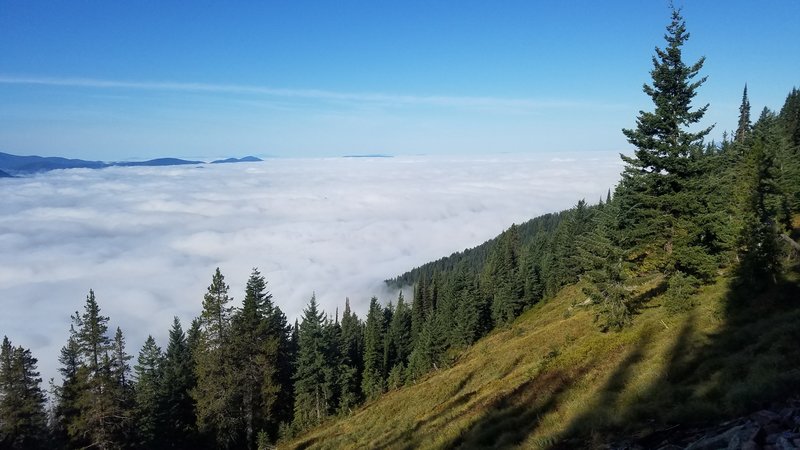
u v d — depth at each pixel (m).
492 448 16.84
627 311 28.28
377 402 53.28
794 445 7.91
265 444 45.03
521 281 84.00
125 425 40.41
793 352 14.00
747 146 45.53
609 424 14.04
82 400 38.66
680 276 26.16
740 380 13.49
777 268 23.75
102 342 40.09
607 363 22.39
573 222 82.50
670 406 13.81
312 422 53.38
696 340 20.33
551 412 18.31
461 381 39.22
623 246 28.86
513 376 29.20
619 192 39.59
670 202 25.97
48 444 41.16
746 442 8.51
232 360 45.84
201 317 45.66
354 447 31.97
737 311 22.14
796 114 69.38
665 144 25.47
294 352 72.75
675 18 24.83
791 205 35.44
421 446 21.83
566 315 47.44
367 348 70.12
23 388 40.16
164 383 52.56
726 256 26.80
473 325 71.56
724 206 28.25
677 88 25.28
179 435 48.44
